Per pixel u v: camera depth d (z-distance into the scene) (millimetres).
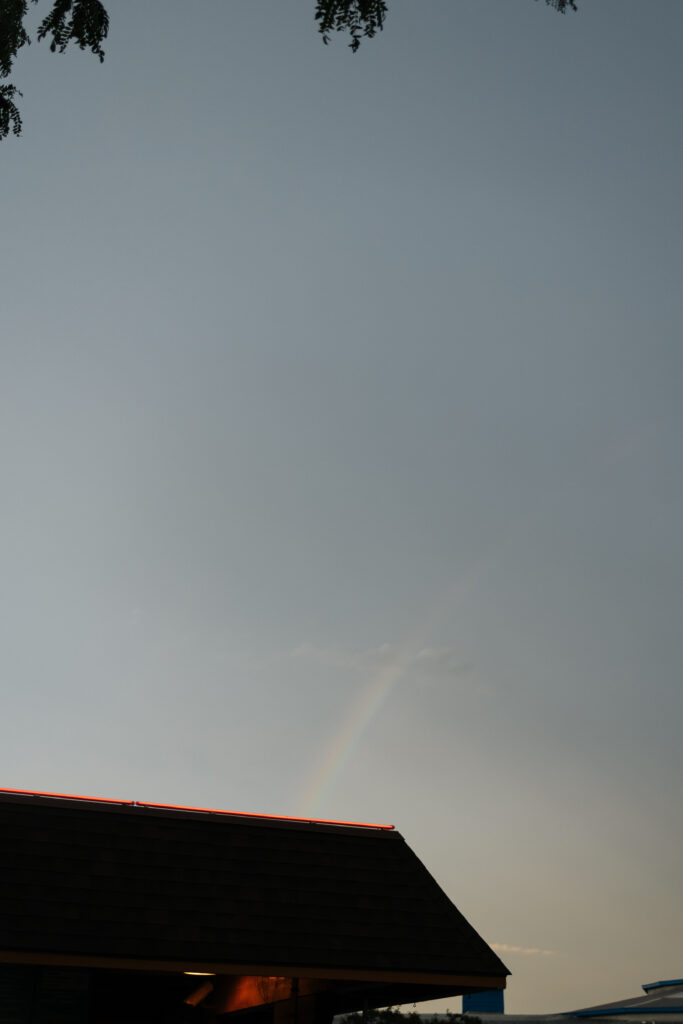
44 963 11094
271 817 14172
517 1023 26438
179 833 13336
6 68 9102
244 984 15008
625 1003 26781
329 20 7910
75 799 13367
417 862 14289
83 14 8547
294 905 12781
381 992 14344
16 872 11922
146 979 15609
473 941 13156
